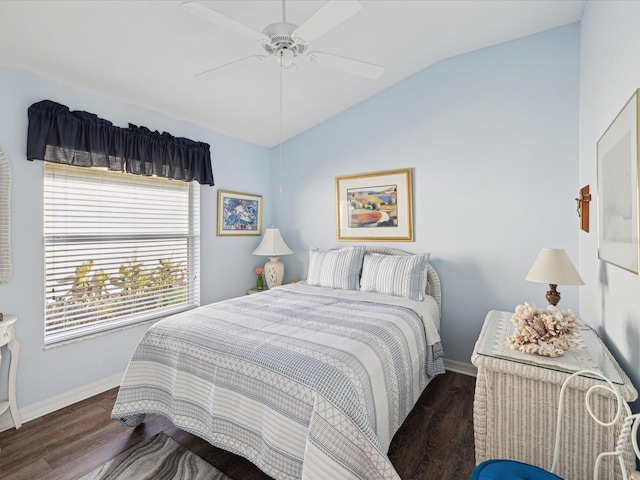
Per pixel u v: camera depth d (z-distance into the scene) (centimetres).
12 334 201
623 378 119
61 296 239
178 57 229
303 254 399
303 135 393
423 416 218
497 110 277
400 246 329
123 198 276
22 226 215
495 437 142
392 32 248
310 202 391
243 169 385
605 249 154
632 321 127
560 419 119
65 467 171
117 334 267
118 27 196
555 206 255
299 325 198
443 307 306
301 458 134
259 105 320
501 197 277
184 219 327
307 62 264
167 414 182
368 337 180
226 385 159
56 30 189
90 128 241
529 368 132
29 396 218
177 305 321
